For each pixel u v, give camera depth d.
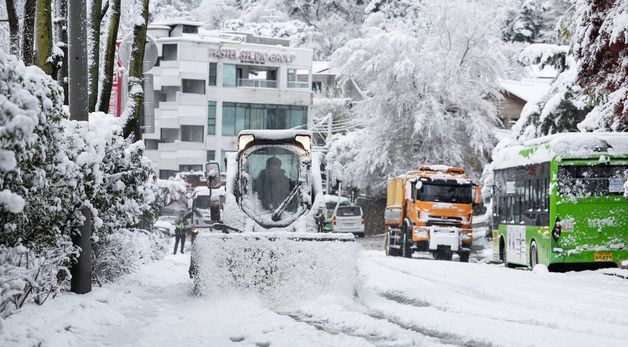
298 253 18.62
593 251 32.16
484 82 84.25
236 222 21.19
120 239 20.98
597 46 32.28
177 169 99.12
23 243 14.95
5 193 11.77
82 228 18.06
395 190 52.84
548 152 32.88
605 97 34.75
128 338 14.07
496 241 41.03
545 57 53.59
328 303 18.06
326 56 131.00
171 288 21.38
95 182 18.05
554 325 15.75
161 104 99.19
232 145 100.19
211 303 18.09
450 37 84.00
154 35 102.50
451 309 18.45
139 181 21.41
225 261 18.62
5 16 31.70
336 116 107.69
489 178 60.31
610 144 32.31
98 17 24.16
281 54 102.12
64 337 13.35
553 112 50.94
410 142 83.88
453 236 47.34
